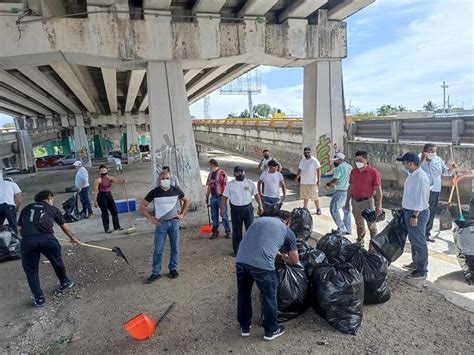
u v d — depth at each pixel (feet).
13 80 54.65
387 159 33.42
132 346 12.85
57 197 51.37
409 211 16.35
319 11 35.55
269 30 34.12
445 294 15.11
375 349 11.74
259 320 14.01
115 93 72.38
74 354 12.61
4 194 24.70
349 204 20.95
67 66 47.11
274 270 12.48
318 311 13.67
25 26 28.07
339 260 14.85
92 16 29.40
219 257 21.49
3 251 22.93
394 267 18.13
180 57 31.91
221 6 31.24
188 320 14.40
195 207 34.22
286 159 52.08
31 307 16.48
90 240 26.89
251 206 21.38
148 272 19.86
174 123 33.04
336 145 38.22
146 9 30.71
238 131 69.67
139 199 44.68
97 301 16.66
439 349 11.57
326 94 37.40
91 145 198.29
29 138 94.48
